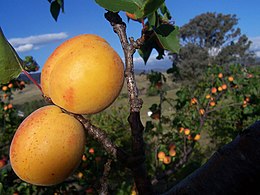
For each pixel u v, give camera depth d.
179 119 0.56
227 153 0.10
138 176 0.12
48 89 0.13
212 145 0.85
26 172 0.12
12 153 0.12
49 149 0.12
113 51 0.12
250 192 0.10
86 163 0.46
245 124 0.75
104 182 0.12
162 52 0.24
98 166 0.46
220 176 0.10
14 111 0.64
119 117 0.89
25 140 0.12
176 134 0.53
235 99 0.67
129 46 0.13
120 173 0.50
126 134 0.78
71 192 0.46
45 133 0.12
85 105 0.12
